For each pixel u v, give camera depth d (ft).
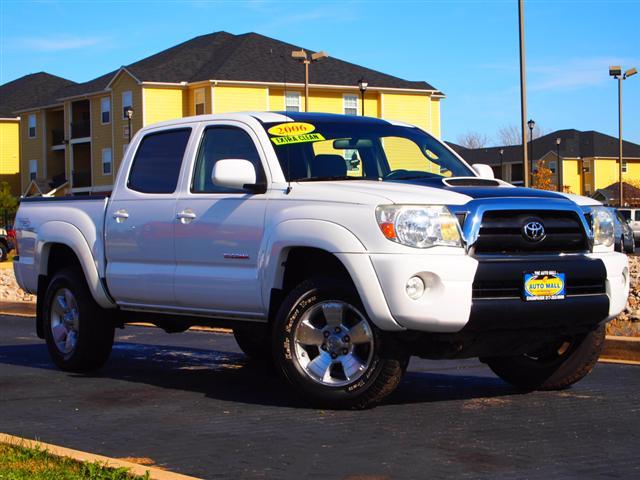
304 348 22.75
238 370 30.58
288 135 25.02
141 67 189.47
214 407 23.76
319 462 17.99
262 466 17.79
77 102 217.97
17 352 35.91
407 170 25.98
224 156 25.72
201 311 25.68
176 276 25.90
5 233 134.00
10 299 62.69
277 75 184.96
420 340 22.02
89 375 29.68
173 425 21.63
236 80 180.96
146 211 27.02
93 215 28.84
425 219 21.15
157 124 28.14
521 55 85.46
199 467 17.80
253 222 23.95
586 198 24.03
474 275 21.09
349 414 22.36
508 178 345.10
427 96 199.11
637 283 55.57
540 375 25.39
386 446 19.16
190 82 184.55
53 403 24.76
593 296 22.72
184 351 35.81
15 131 254.88
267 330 24.79
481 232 21.47
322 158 24.94
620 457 18.19
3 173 253.85
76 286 29.45
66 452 18.01
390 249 21.15
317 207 22.48
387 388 21.99
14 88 262.88
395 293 20.98
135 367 31.42
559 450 18.74
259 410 23.17
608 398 24.54
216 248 24.88
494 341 22.21
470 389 26.14
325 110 190.80
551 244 22.35
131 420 22.34
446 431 20.48
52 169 231.30
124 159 28.60
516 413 22.47
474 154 357.41
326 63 194.08
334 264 23.17
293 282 23.79
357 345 22.29
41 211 30.83
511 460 17.99
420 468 17.46
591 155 325.42
